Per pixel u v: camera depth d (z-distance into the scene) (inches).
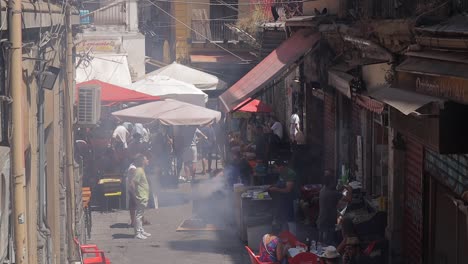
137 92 1023.6
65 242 629.0
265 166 919.0
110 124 1137.4
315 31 834.8
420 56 464.1
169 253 721.0
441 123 374.3
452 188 498.0
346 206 700.0
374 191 716.7
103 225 839.7
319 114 1035.9
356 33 654.5
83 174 928.9
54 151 581.9
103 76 1194.6
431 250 556.7
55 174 585.9
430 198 556.4
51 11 488.7
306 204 764.6
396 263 621.9
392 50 561.0
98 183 929.5
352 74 676.1
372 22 593.0
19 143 340.5
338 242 681.0
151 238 779.4
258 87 778.2
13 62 338.3
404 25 502.9
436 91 432.8
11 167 339.3
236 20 1637.6
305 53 813.2
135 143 949.8
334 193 687.1
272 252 588.1
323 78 820.6
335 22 759.1
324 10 840.9
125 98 1007.0
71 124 685.3
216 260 698.2
